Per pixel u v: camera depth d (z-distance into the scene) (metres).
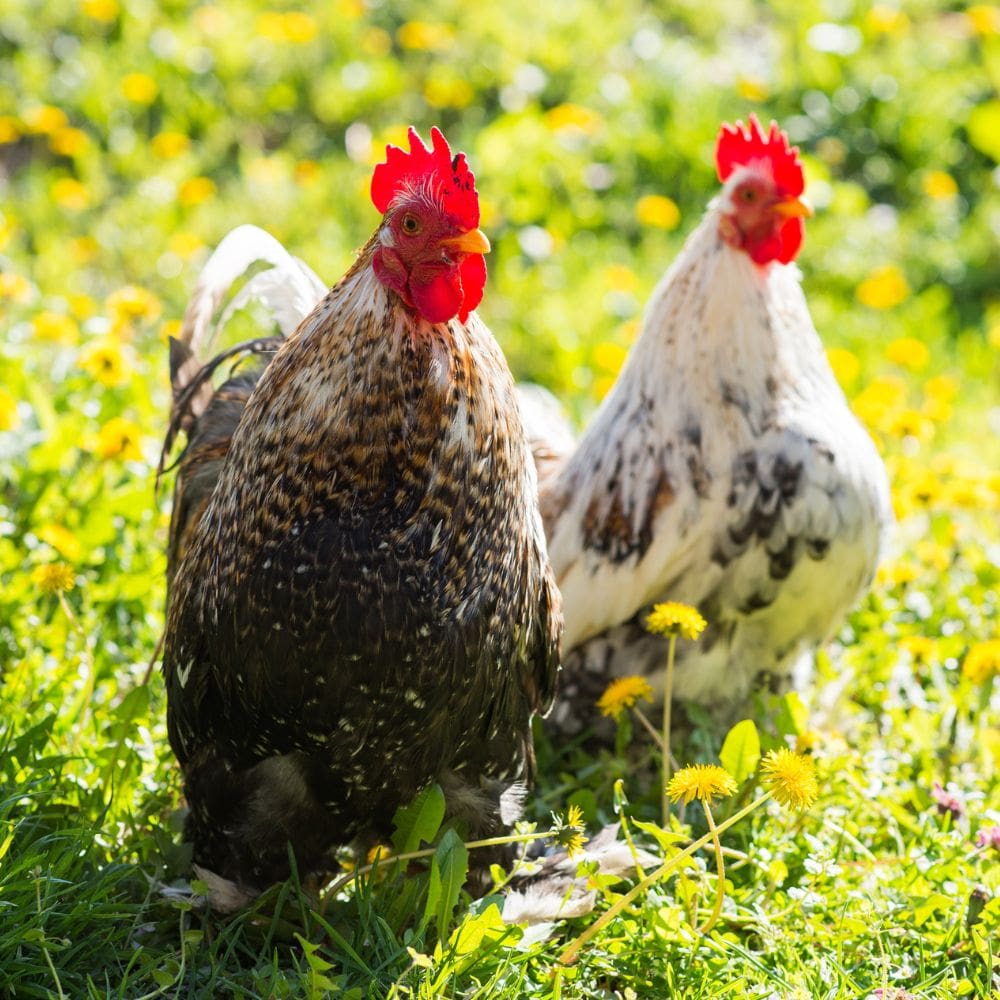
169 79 13.87
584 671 6.30
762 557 5.99
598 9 16.77
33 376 8.06
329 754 4.54
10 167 12.86
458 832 4.92
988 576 7.39
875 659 6.77
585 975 4.71
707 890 5.05
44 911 4.38
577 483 6.39
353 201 12.34
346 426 4.28
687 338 6.14
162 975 4.34
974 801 5.85
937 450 9.84
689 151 13.38
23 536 6.99
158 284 11.03
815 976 4.66
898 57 15.13
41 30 14.58
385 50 15.37
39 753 5.28
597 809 5.76
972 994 4.74
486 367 4.50
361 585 4.25
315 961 4.28
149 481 6.97
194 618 4.62
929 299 11.77
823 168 13.24
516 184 12.55
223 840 4.88
